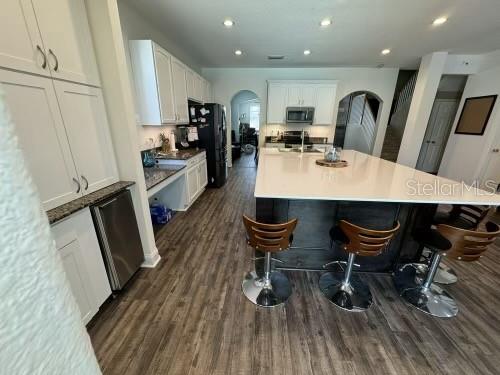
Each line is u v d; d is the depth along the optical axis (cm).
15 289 26
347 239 174
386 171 244
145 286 200
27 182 27
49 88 135
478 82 447
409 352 148
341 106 786
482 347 151
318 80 543
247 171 630
